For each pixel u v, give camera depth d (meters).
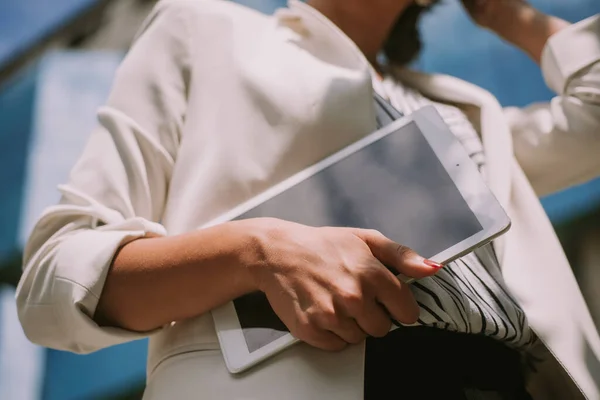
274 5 2.71
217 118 0.83
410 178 0.78
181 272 0.70
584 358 0.84
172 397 0.69
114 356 2.51
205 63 0.88
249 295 0.72
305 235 0.68
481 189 0.75
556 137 1.11
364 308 0.65
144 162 0.82
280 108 0.83
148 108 0.85
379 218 0.75
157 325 0.73
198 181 0.80
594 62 1.09
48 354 2.55
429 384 0.71
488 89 2.46
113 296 0.71
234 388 0.67
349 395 0.66
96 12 3.26
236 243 0.69
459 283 0.77
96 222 0.78
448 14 2.55
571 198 2.38
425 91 1.12
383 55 1.32
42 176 2.84
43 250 0.76
